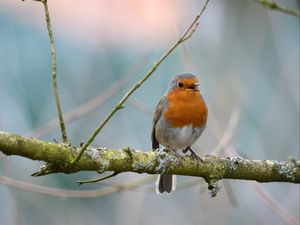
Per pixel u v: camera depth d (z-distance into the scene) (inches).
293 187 522.9
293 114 510.9
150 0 575.5
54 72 235.8
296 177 283.7
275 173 283.7
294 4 565.6
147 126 539.8
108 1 581.0
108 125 530.6
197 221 469.4
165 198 517.0
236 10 564.7
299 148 506.6
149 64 571.5
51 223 505.4
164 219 490.9
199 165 274.8
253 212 499.5
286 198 520.1
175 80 358.3
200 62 520.7
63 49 581.0
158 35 573.9
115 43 573.6
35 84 567.5
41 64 580.4
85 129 531.8
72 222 502.0
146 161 258.5
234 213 495.5
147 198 510.3
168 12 573.0
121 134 523.8
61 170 234.1
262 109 535.5
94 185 542.6
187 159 273.1
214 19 572.1
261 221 495.8
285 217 345.4
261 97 541.6
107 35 574.6
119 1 578.2
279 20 550.3
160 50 574.6
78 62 568.7
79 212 524.4
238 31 554.9
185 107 350.3
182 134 354.9
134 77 568.7
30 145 224.7
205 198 457.7
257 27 551.2
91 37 577.3
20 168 519.2
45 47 586.6
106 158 244.7
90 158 240.2
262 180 285.6
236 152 360.2
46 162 232.4
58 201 514.6
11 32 592.7
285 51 540.7
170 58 575.5
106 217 535.2
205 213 454.9
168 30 572.1
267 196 351.6
